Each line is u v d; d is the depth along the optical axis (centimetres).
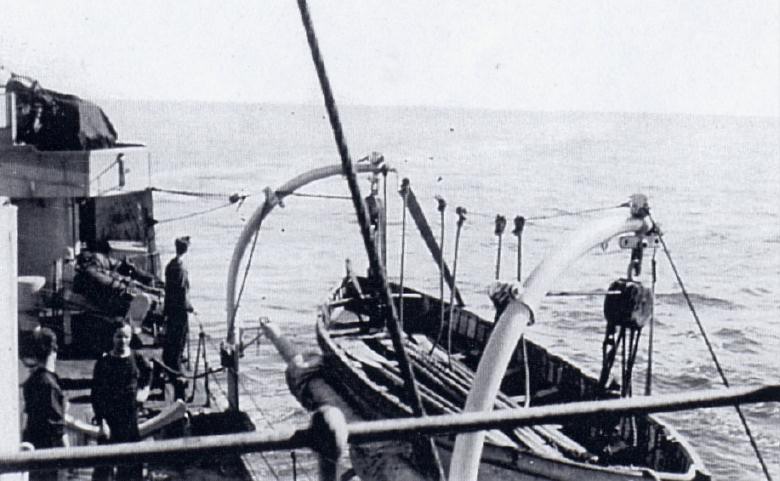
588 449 1261
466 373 1495
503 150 10594
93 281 1398
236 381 1481
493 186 7588
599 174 8456
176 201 6625
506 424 233
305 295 4144
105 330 1356
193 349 2919
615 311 1130
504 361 1030
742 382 3061
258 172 8000
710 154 10494
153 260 1708
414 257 5178
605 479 1046
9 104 1267
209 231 5797
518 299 1034
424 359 1524
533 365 1512
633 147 11169
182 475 1065
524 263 5016
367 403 1302
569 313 4056
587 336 3662
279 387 2667
